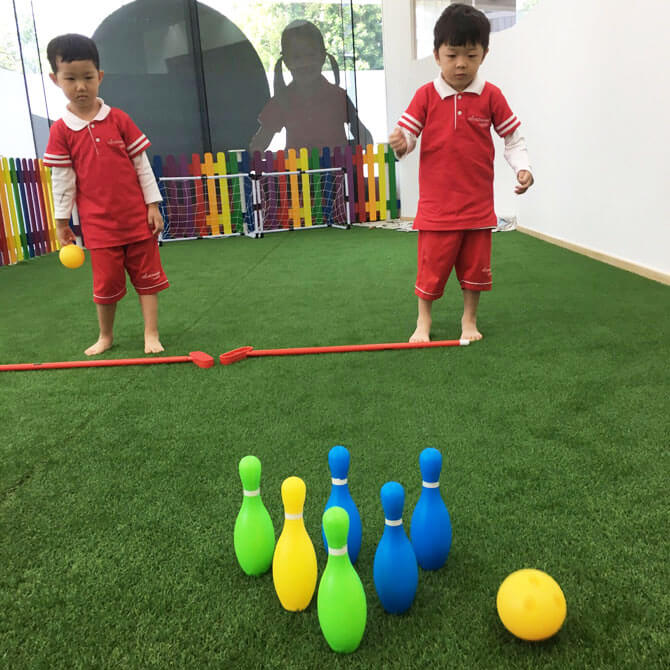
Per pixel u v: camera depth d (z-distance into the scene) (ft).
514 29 22.58
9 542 4.95
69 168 9.91
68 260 9.85
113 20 29.25
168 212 29.68
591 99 17.12
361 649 3.70
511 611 3.58
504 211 25.95
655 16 13.50
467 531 4.83
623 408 7.09
